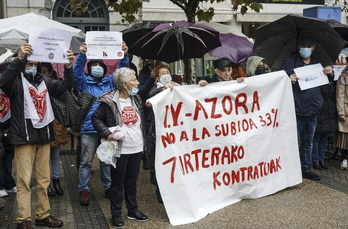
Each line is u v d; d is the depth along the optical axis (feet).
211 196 16.52
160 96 15.46
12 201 18.34
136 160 15.15
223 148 16.85
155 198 18.39
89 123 17.29
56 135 18.74
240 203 17.21
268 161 18.15
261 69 23.00
